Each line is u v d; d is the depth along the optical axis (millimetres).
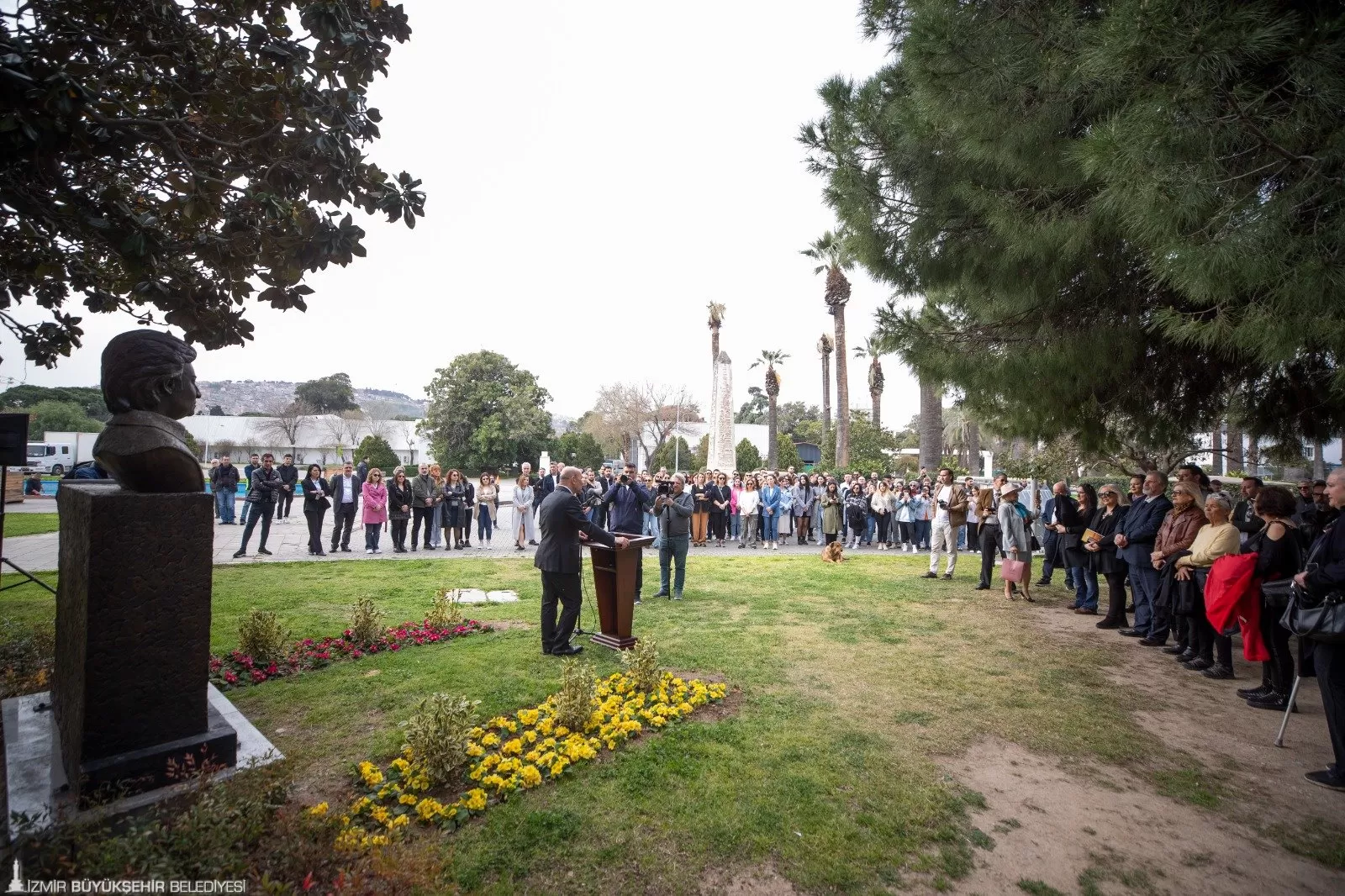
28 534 13664
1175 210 3576
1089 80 4234
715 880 2758
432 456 46781
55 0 3156
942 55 4684
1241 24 3258
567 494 5844
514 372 47094
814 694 5016
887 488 16719
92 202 3178
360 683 4992
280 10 3576
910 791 3539
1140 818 3344
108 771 2734
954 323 7492
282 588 8789
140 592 2885
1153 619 6758
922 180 6070
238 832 2512
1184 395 8109
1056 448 14672
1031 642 6746
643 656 4949
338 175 3564
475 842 2957
